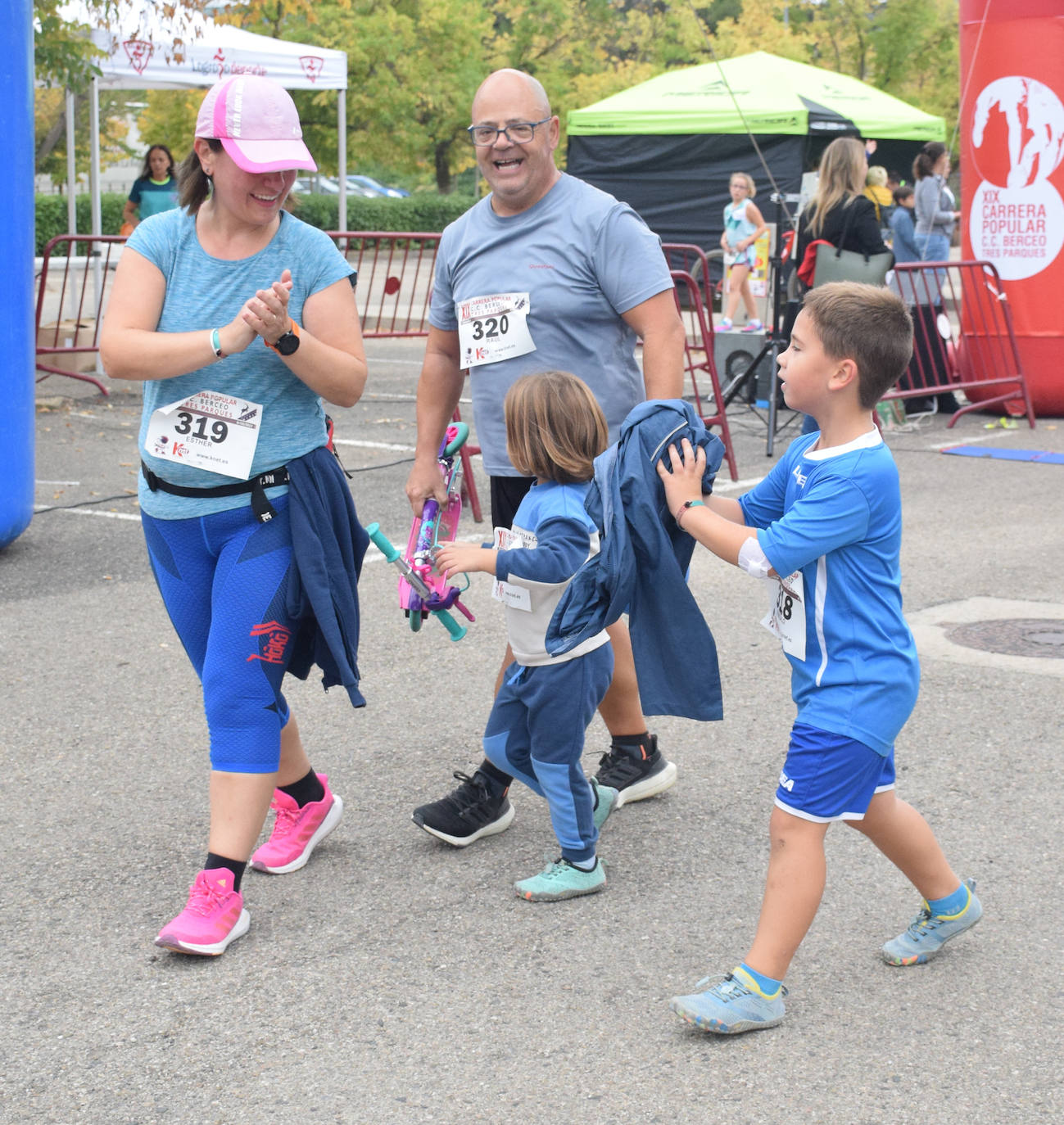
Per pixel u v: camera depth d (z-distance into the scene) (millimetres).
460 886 3619
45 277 13062
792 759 2873
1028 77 11016
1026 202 11227
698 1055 2812
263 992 3084
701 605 6238
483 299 3850
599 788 3832
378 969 3186
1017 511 8078
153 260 3314
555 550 3301
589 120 19969
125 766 4422
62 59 12984
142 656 5508
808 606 2883
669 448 3098
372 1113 2629
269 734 3336
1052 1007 2994
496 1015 2977
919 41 33531
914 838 3092
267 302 3098
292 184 3273
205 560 3418
